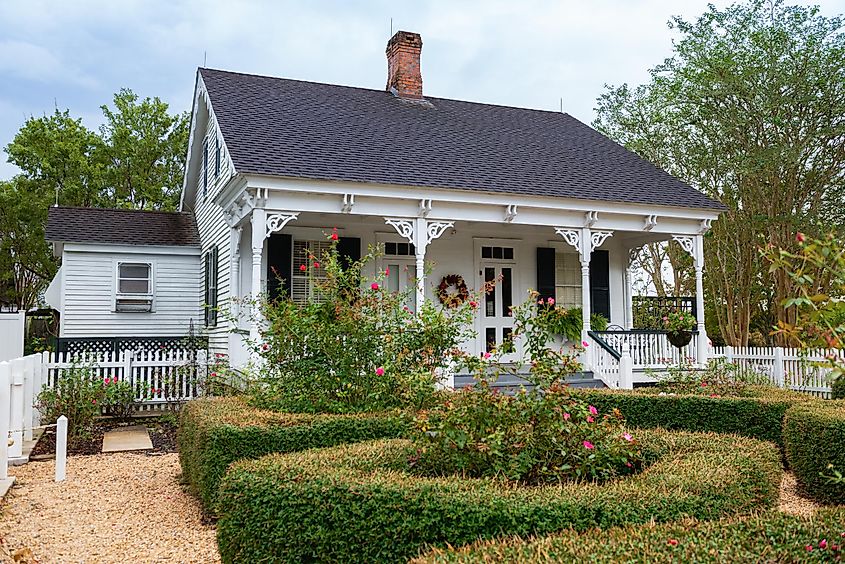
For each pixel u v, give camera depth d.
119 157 30.48
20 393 9.15
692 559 2.91
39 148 29.30
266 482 4.14
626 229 14.45
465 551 3.12
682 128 23.73
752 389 10.23
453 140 15.33
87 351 14.43
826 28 20.44
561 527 3.66
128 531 6.04
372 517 3.83
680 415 9.09
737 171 21.23
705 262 25.77
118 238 16.83
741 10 21.36
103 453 9.95
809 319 3.57
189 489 7.46
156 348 15.98
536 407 4.96
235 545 4.16
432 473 4.79
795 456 7.29
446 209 12.94
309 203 11.90
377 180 12.09
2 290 31.52
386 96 17.28
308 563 3.92
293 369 7.73
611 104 26.47
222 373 11.52
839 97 20.48
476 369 5.82
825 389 15.18
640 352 14.19
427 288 14.84
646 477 4.34
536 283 15.89
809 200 22.47
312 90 16.31
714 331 27.36
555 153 16.20
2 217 28.89
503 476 4.43
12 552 5.38
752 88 20.70
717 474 4.34
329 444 6.43
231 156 11.66
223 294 14.30
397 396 7.48
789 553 3.07
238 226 13.21
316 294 13.42
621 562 2.86
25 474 8.45
